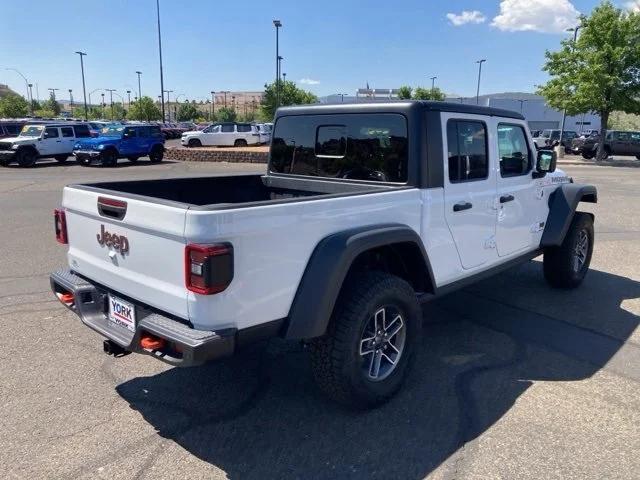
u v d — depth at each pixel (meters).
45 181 17.27
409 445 3.09
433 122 3.84
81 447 3.05
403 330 3.57
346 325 3.18
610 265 7.13
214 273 2.64
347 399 3.31
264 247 2.84
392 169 3.93
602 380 3.90
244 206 2.74
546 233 5.46
